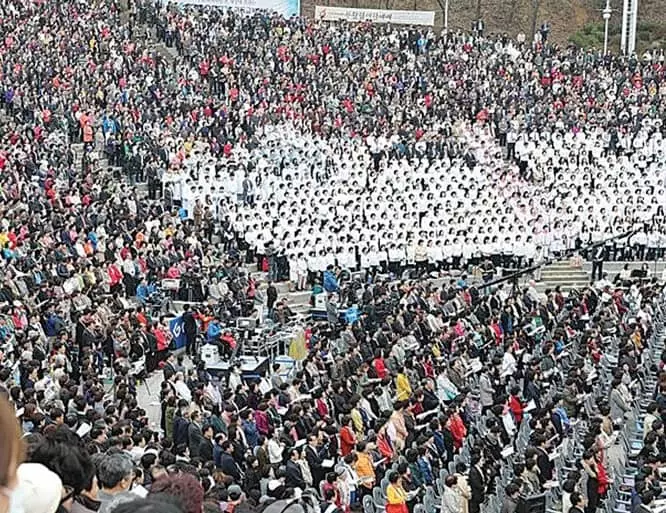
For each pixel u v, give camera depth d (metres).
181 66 113.69
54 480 10.36
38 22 113.56
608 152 105.19
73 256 67.00
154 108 100.69
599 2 181.75
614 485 45.25
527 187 99.25
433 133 103.81
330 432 43.59
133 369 56.31
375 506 39.41
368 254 83.00
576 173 101.56
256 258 81.19
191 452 40.75
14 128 90.88
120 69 106.50
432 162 98.31
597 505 44.09
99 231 72.31
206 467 35.59
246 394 49.47
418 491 41.22
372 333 62.84
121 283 67.12
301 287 79.88
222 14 127.31
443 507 39.84
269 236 80.94
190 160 91.31
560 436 48.97
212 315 64.31
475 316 68.31
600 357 60.38
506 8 182.88
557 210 93.56
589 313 72.25
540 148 103.62
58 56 105.75
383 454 44.31
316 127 100.69
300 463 40.25
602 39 172.38
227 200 87.00
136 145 91.12
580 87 117.19
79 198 79.88
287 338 63.06
